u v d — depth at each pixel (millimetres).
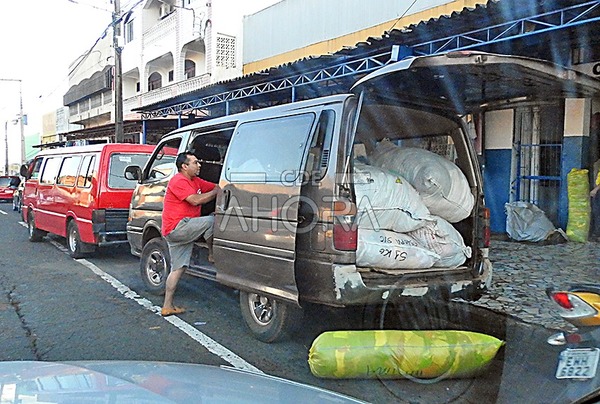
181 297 6641
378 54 9867
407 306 4816
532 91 5160
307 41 15281
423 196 4828
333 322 5309
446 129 5199
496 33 8266
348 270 4039
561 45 8453
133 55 25984
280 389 1854
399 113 4793
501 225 11258
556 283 6898
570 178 9938
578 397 3223
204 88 13992
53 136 43688
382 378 3986
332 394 1882
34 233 11484
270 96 13672
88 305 6305
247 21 17922
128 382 1721
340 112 4168
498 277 7340
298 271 4297
